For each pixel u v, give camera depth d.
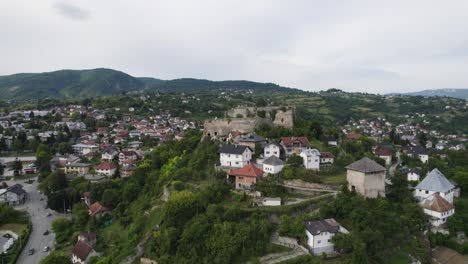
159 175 122.12
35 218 127.19
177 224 80.00
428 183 89.06
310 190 86.81
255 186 89.50
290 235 70.88
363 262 63.53
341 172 100.75
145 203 107.69
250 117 133.88
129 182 131.25
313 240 67.56
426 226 79.69
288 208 78.12
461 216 83.75
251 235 70.00
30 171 175.50
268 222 74.12
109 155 180.62
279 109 143.75
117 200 123.88
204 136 130.88
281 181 91.81
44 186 143.75
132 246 87.44
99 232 107.19
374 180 83.19
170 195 92.94
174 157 130.00
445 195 86.69
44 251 102.81
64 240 107.88
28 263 96.12
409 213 80.25
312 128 128.75
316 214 75.25
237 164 103.81
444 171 111.12
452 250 75.88
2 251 99.94
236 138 117.88
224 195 88.38
